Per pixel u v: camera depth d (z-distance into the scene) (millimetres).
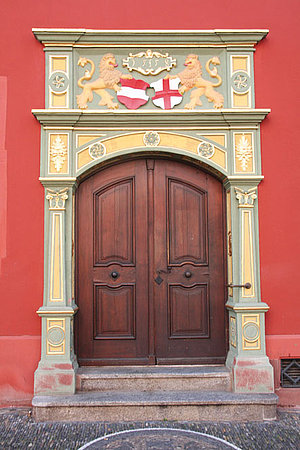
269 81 5004
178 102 4926
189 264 5109
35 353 4668
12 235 4773
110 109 4895
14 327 4703
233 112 4828
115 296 5055
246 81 4977
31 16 4949
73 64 4918
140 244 5105
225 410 4383
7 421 4328
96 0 5004
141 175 5152
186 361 5020
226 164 4898
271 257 4867
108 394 4531
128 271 5078
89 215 5078
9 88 4879
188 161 5090
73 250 4910
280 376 4773
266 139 4949
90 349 4984
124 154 4875
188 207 5160
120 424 4246
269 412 4398
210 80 4984
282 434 4066
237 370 4613
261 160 4930
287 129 4969
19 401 4633
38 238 4781
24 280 4742
